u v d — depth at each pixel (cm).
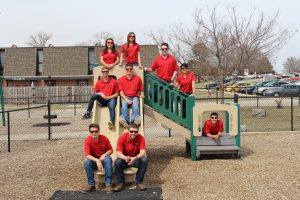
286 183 688
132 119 802
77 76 4456
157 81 934
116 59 941
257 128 1539
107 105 832
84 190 663
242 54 1892
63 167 873
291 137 1260
